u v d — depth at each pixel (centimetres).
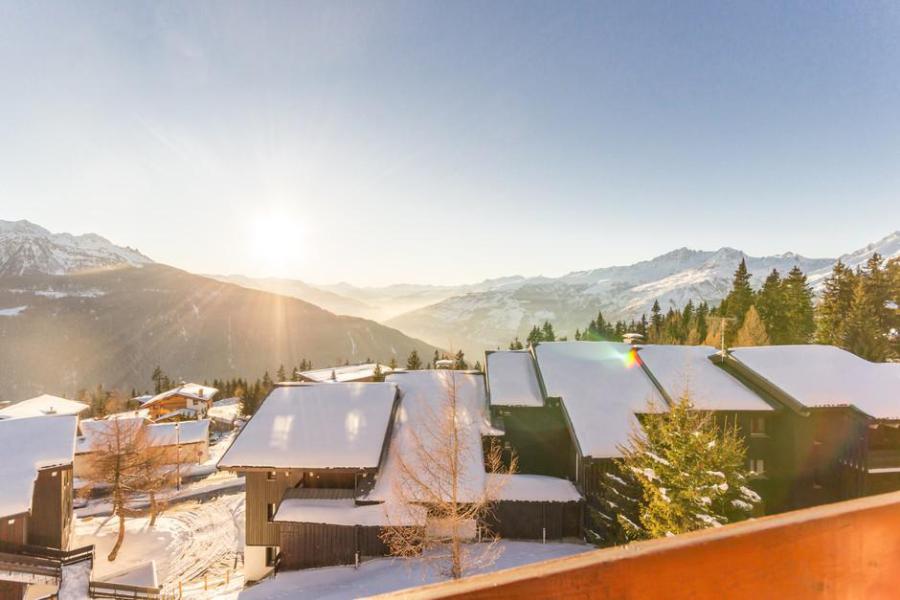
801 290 5150
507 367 2912
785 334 4984
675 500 1503
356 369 7344
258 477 2350
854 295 4375
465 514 1800
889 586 124
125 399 11569
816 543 120
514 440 2536
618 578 106
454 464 1700
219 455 5694
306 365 12562
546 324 9156
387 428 2483
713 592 111
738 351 2641
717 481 1488
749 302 5566
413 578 1873
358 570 2003
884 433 2180
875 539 125
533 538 2208
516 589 100
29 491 2186
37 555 2206
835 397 2145
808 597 117
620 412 2370
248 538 2334
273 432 2439
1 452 2361
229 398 11331
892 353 3809
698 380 2497
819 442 2181
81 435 4450
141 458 3119
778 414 2286
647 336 7275
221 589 2328
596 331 8944
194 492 4209
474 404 2823
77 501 4044
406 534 1919
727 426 2312
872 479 2034
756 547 116
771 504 2286
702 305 7006
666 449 1590
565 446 2509
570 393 2508
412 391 2973
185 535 3195
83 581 2148
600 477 2186
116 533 3225
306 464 2236
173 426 5344
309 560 2095
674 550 110
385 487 2205
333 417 2538
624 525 1772
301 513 2127
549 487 2306
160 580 2536
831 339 4409
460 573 1653
